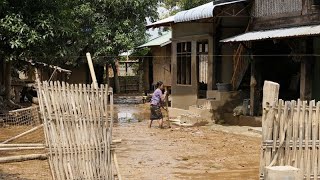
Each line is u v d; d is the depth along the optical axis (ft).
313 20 46.65
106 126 23.29
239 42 53.83
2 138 42.45
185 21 60.39
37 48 53.62
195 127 55.88
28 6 52.37
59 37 56.44
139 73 121.39
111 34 81.05
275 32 49.03
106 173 23.07
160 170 32.71
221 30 61.62
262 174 20.62
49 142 21.67
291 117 20.75
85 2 80.94
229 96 59.21
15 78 82.33
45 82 22.17
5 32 50.60
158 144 43.70
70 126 22.21
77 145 22.24
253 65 54.90
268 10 53.47
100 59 84.17
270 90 20.66
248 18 60.39
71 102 22.38
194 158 36.96
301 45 46.85
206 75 68.74
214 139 46.68
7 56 53.21
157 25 72.02
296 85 59.62
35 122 50.37
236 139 46.39
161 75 102.42
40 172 30.45
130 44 82.07
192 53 66.39
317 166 21.04
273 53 57.41
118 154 38.65
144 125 58.54
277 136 20.66
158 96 55.47
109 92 23.62
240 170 32.68
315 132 20.99
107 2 81.51
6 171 30.45
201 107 60.90
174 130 53.36
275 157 20.54
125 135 49.52
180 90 69.77
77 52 77.77
